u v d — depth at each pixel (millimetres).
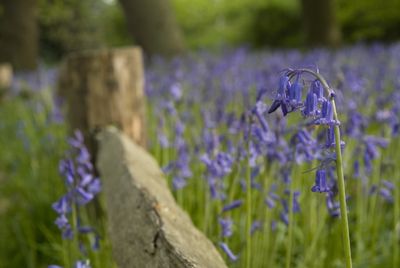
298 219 2873
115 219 1944
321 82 1086
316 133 2305
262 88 1747
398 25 14086
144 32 9789
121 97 3355
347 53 7617
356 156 2607
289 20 17297
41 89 6414
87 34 19797
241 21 18672
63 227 1898
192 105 3885
